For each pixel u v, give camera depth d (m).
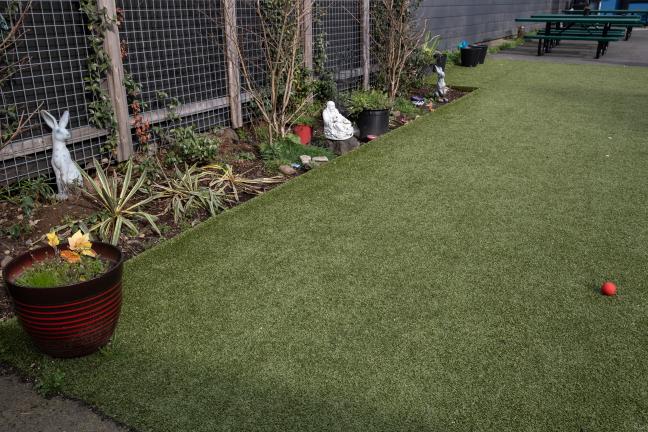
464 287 3.04
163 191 4.37
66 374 2.36
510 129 6.47
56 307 2.22
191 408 2.16
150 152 4.91
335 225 3.85
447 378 2.33
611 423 2.09
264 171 5.01
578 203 4.26
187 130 4.95
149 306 2.86
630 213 4.07
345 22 7.70
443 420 2.11
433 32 11.27
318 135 6.14
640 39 16.77
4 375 2.37
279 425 2.08
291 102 6.41
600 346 2.54
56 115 4.55
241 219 3.95
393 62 7.85
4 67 3.79
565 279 3.13
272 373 2.36
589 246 3.54
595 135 6.22
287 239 3.63
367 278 3.14
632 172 4.98
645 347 2.53
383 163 5.21
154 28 5.30
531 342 2.57
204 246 3.53
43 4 4.28
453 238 3.65
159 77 5.41
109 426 2.08
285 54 5.59
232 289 3.02
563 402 2.20
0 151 3.86
